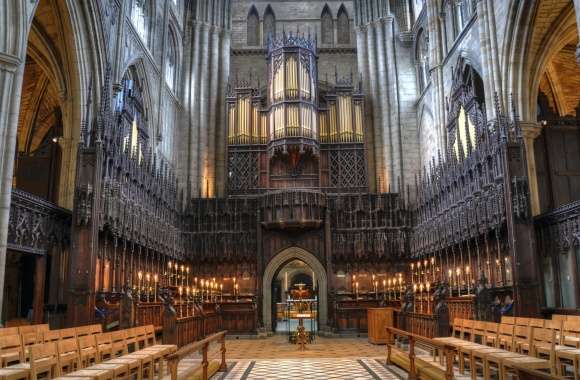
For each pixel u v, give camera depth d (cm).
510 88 2245
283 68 3506
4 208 1514
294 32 4128
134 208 2267
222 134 3662
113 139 2028
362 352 2056
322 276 3153
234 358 1877
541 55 2353
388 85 3631
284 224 3103
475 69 2536
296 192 3120
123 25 2436
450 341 1373
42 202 1823
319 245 3197
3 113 1549
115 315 1873
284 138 3366
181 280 3112
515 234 1856
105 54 2255
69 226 2081
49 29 2248
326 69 4022
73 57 2148
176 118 3500
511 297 1945
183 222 3192
